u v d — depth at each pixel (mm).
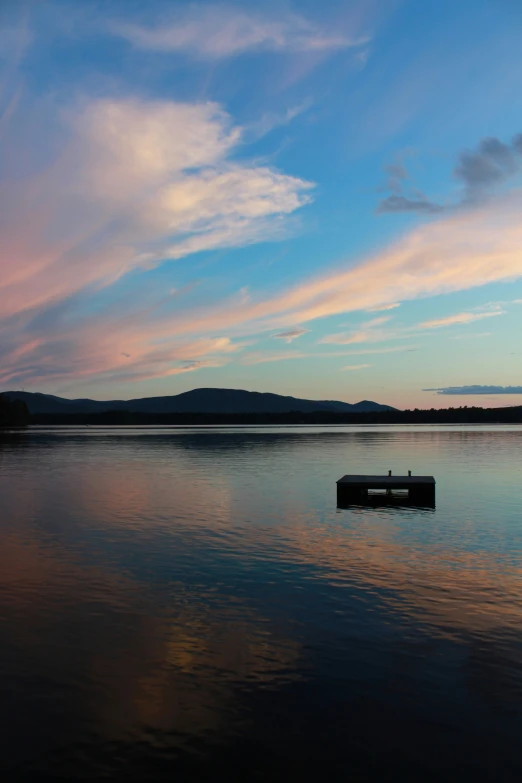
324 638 12008
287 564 17719
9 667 10727
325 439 105438
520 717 9055
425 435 125375
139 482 38531
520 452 69500
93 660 11023
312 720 8984
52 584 15711
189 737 8586
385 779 7703
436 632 12297
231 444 87438
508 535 21938
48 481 39188
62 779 7711
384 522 24547
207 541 20844
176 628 12570
